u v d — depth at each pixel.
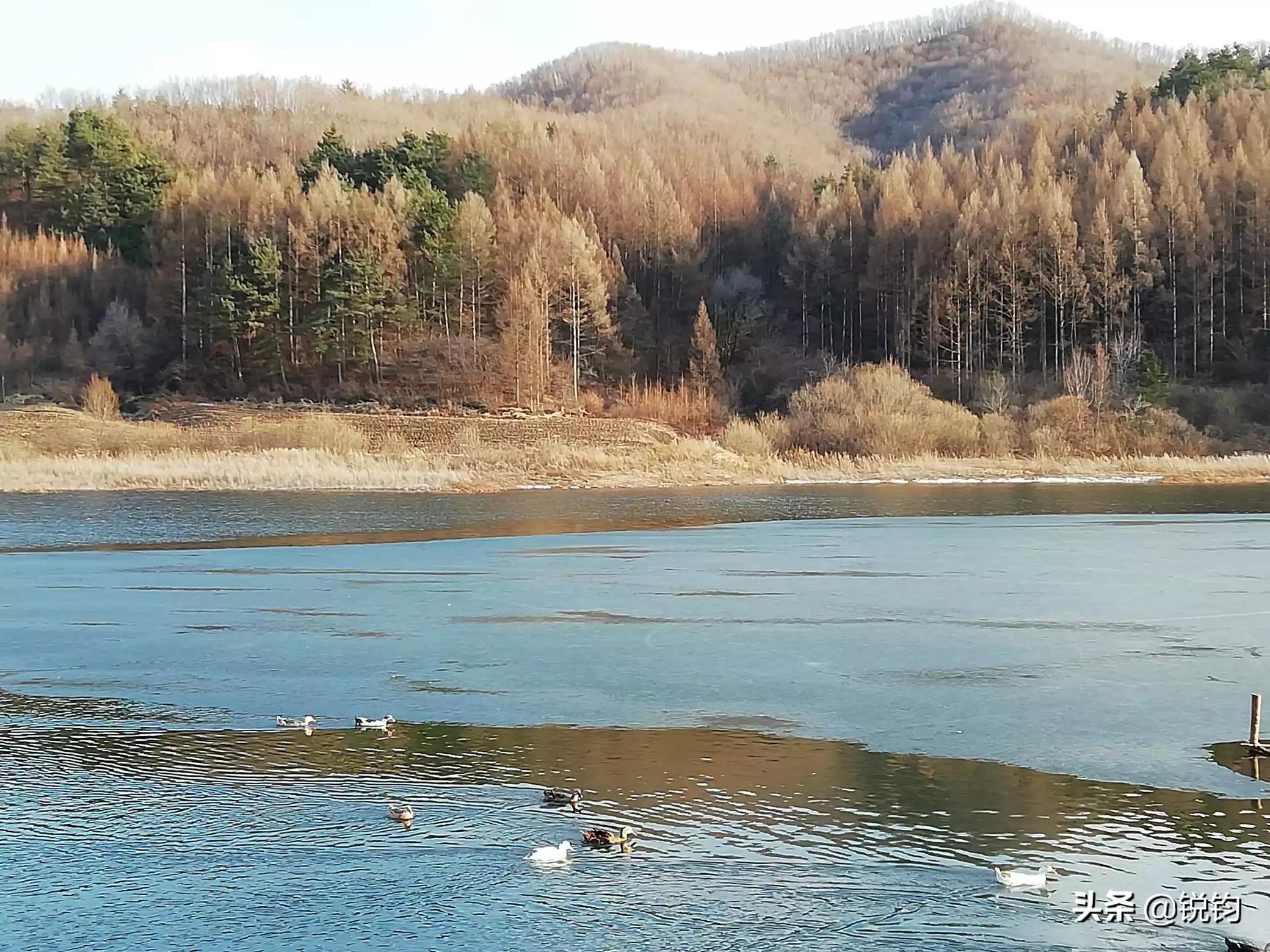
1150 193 108.19
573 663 21.03
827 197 121.88
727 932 10.34
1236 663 20.81
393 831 12.66
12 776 14.53
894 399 85.06
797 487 68.75
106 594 29.50
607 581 31.83
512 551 38.94
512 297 96.81
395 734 16.41
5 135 133.75
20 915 10.83
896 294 109.38
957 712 17.41
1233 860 11.79
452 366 96.50
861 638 23.33
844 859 11.83
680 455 75.69
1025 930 10.35
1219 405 90.56
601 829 12.45
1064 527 46.94
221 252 103.75
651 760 15.09
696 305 115.25
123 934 10.45
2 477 61.28
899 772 14.52
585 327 102.75
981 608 27.05
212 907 10.92
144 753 15.51
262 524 47.47
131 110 174.50
